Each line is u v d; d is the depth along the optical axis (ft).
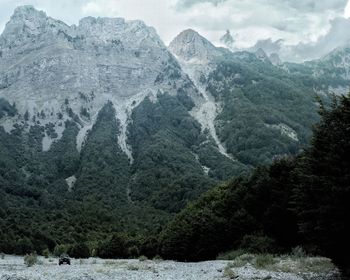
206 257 242.17
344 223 94.07
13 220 516.73
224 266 157.79
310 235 104.42
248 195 232.32
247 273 119.75
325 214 96.17
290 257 157.99
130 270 166.20
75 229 544.62
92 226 571.69
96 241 466.70
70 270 175.22
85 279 124.36
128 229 566.77
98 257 378.73
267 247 194.18
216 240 236.43
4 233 456.45
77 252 367.45
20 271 172.76
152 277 127.54
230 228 230.48
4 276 130.62
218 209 253.24
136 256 343.46
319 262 134.00
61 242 480.23
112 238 374.22
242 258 172.55
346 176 92.58
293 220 192.44
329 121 102.53
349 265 102.94
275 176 217.97
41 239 460.96
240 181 266.77
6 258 362.12
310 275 110.52
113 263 239.50
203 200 304.09
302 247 170.91
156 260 258.78
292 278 105.29
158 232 370.53
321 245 103.04
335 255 103.04
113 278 126.21
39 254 433.07
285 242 197.88
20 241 426.92
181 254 253.24
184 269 162.40
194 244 248.11
